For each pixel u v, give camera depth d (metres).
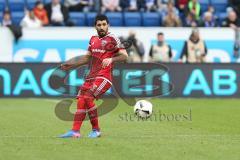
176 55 68.50
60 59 67.00
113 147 33.78
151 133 39.31
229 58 69.19
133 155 31.59
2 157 30.94
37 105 56.16
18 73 62.78
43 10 71.19
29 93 62.84
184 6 74.56
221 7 78.75
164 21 71.62
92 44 37.53
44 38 66.81
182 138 37.19
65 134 37.22
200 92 64.25
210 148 33.75
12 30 66.06
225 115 49.28
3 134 38.50
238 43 69.06
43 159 30.55
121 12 74.75
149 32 68.25
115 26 73.38
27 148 33.34
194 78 64.19
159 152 32.44
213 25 73.25
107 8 75.06
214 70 64.38
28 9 75.06
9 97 62.78
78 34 67.12
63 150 32.84
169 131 40.25
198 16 74.06
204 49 67.00
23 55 66.56
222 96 64.38
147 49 68.00
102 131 40.06
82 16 73.75
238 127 42.41
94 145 34.34
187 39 68.50
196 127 42.25
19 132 39.41
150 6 76.06
